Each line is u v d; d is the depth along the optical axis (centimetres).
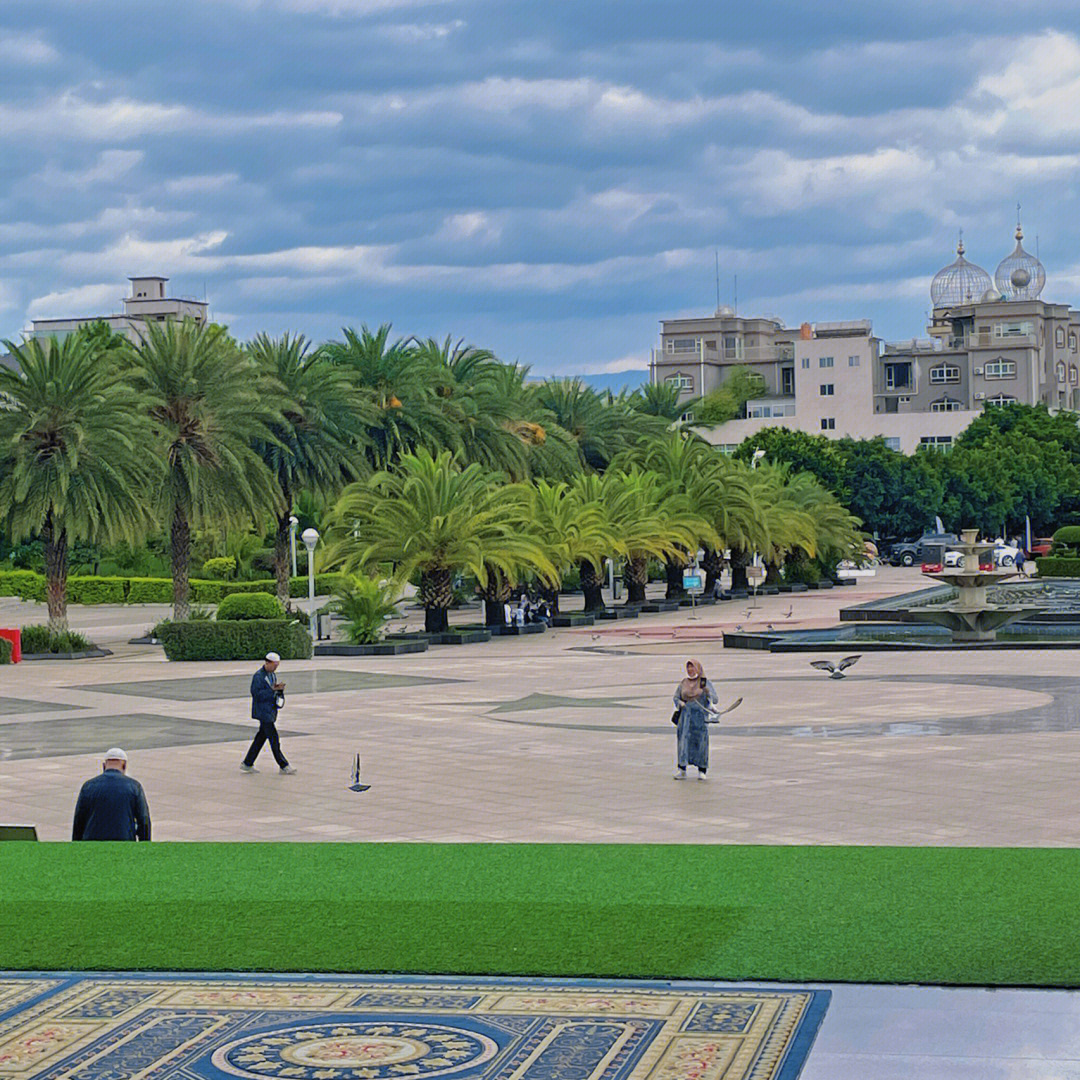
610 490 6544
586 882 1223
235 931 1096
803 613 6284
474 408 6694
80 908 1165
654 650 4697
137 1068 833
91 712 3238
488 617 5656
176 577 5325
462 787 2186
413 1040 866
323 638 5253
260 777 2312
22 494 4731
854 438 15888
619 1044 851
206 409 5262
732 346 18225
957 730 2650
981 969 967
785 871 1247
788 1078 793
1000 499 12888
